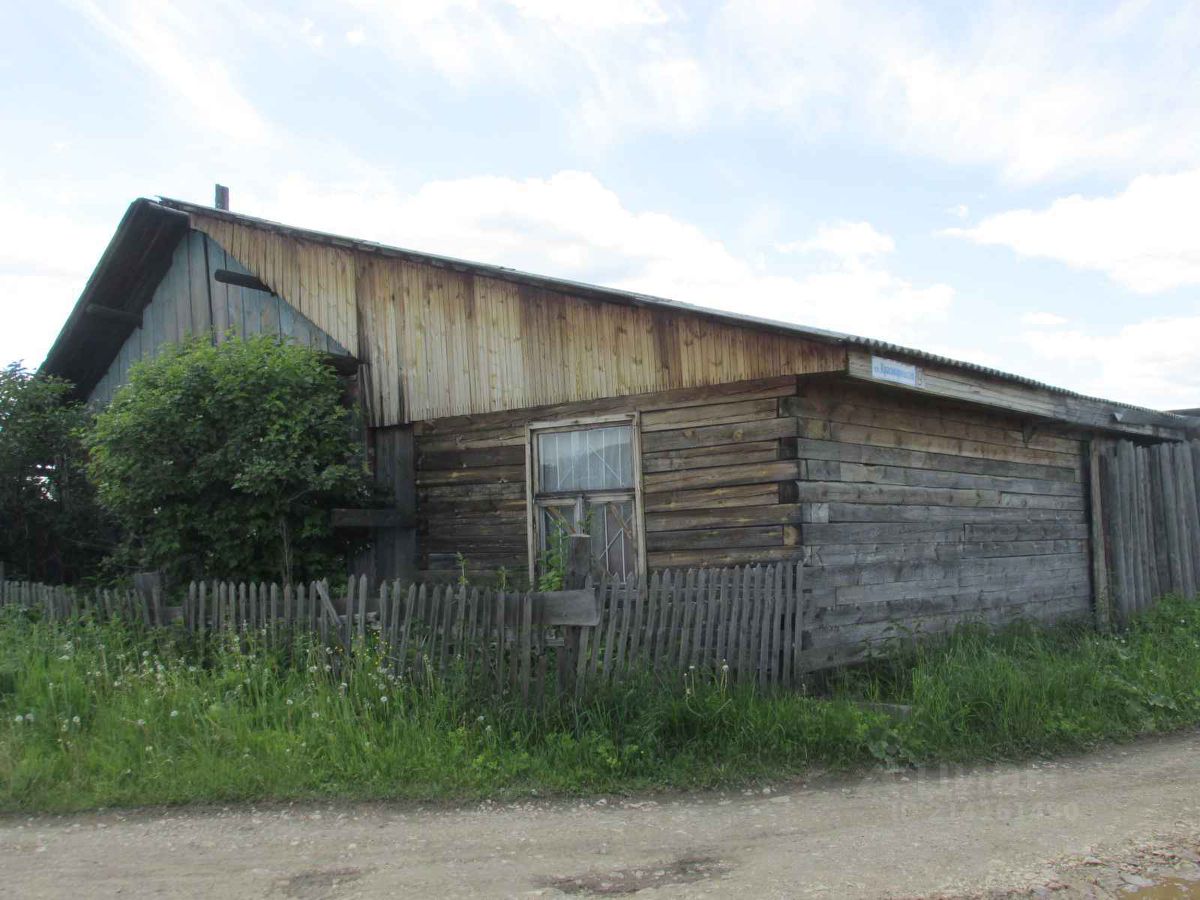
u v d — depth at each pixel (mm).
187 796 5945
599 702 6738
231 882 4707
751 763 6457
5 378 13375
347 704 6777
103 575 13273
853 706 7113
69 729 6836
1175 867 4715
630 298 9188
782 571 7770
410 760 6266
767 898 4367
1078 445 12961
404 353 11414
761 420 8547
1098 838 5145
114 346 15945
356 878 4719
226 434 10258
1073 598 12461
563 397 9945
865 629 8945
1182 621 11453
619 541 9492
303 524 10367
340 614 7824
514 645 6980
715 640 7375
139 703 7051
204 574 10359
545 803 5871
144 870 4887
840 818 5547
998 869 4691
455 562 10703
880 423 9484
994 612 10891
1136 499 13578
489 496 10500
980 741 7000
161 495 10117
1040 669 8148
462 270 10750
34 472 13570
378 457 11664
